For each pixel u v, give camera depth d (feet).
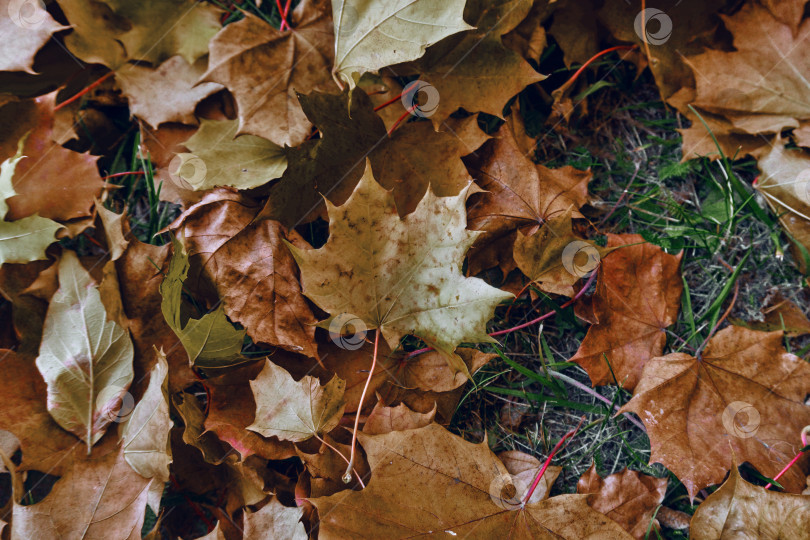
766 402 2.02
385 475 1.91
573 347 2.14
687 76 2.16
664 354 2.12
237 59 2.02
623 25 2.14
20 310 1.99
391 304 1.96
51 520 1.90
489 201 2.07
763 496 1.92
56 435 1.95
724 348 2.04
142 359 1.99
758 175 2.19
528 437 2.11
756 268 2.18
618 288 2.06
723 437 2.00
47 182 2.03
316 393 1.93
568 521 1.93
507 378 2.13
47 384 1.95
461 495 1.92
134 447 1.94
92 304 1.96
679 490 2.07
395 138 2.04
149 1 2.08
